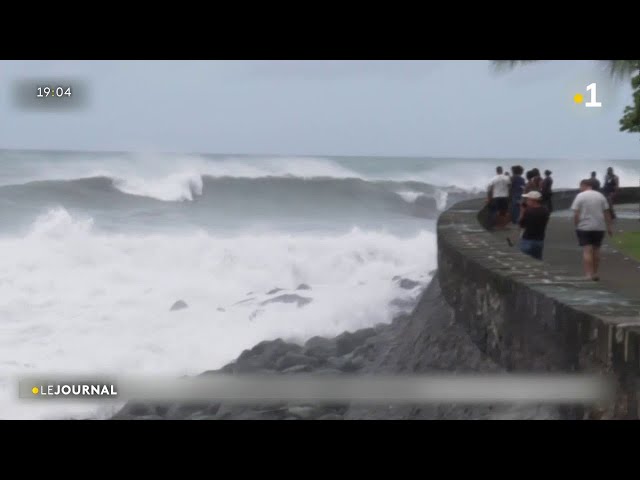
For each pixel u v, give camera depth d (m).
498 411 6.74
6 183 45.81
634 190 36.06
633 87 19.03
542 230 13.25
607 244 19.09
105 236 32.94
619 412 4.80
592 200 12.89
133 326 18.33
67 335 17.53
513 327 7.04
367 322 17.52
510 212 22.78
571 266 15.15
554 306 5.92
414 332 11.70
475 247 10.09
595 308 5.50
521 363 6.78
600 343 5.07
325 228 41.62
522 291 6.76
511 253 9.41
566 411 5.58
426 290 13.38
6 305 20.72
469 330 8.88
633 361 4.64
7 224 37.66
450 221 15.09
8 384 12.95
